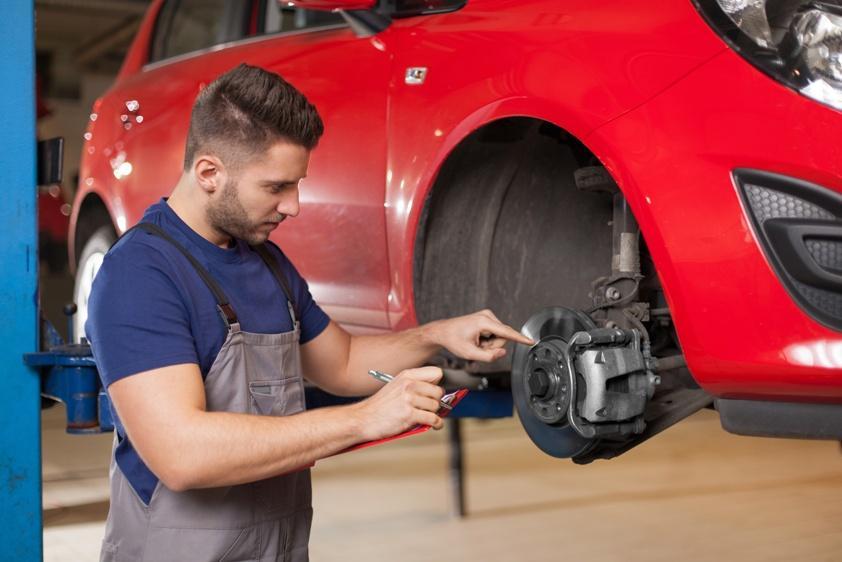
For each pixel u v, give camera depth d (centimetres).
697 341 159
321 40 255
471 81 198
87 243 363
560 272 208
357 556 299
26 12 198
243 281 163
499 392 243
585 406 165
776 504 364
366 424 145
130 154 325
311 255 245
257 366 162
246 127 151
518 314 211
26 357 196
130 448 160
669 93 160
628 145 163
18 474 197
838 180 146
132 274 151
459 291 214
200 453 139
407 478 420
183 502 156
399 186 215
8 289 197
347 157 231
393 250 218
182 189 161
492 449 491
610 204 202
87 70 1362
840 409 152
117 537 161
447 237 214
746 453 477
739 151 153
